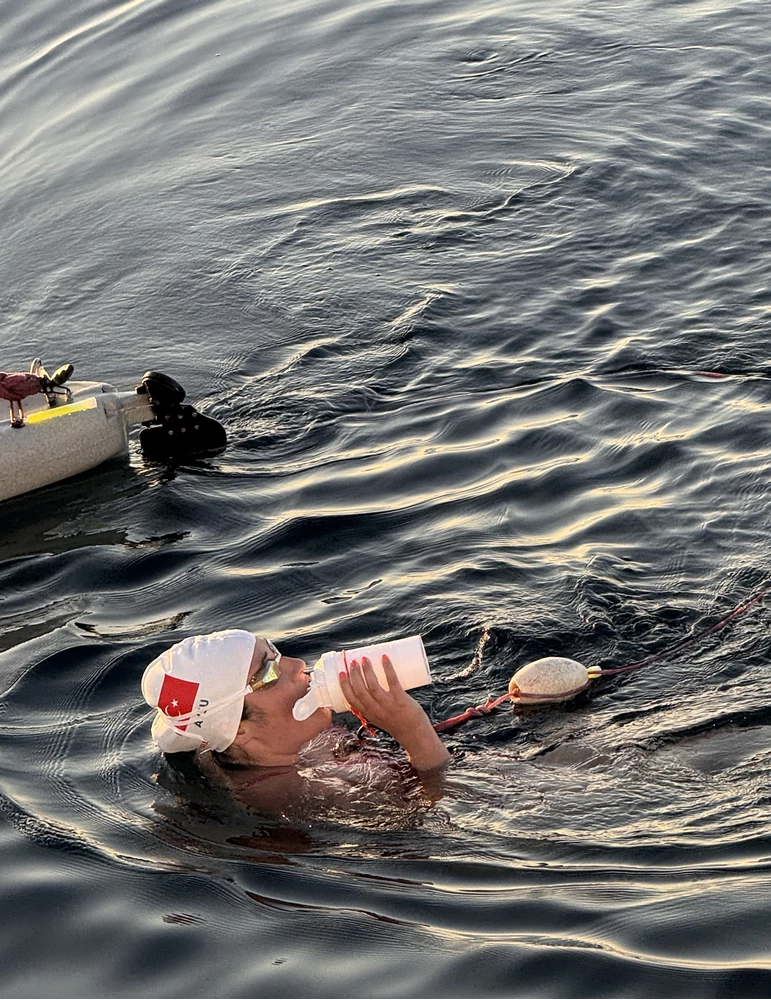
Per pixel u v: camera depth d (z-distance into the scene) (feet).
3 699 16.84
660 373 25.53
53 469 24.25
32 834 14.10
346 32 45.50
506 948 11.99
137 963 12.18
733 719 15.43
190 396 27.50
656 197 33.42
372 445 24.39
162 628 18.63
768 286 28.71
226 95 41.91
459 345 27.99
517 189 34.91
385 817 14.11
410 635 17.84
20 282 33.22
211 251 33.71
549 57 42.57
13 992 11.93
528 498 21.58
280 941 12.35
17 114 41.65
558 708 15.92
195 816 14.33
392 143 38.27
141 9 47.52
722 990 11.23
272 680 14.39
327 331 29.48
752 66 40.50
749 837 13.28
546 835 13.64
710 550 19.43
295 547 20.77
